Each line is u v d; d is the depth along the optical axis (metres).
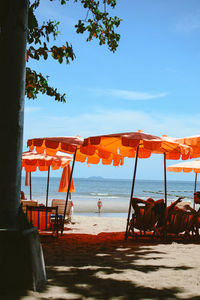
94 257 5.74
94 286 3.79
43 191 77.81
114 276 4.29
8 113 3.62
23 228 3.56
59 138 8.36
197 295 3.52
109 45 8.00
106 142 8.79
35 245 3.65
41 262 3.78
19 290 3.33
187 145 8.05
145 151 9.44
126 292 3.60
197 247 7.20
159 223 8.41
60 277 4.17
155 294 3.54
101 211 28.61
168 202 49.03
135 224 8.27
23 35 3.76
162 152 9.38
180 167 11.52
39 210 7.96
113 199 52.12
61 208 12.23
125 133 7.65
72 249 6.60
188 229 8.38
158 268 4.89
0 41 3.68
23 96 3.78
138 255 6.02
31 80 6.77
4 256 3.41
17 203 3.67
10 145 3.62
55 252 6.22
